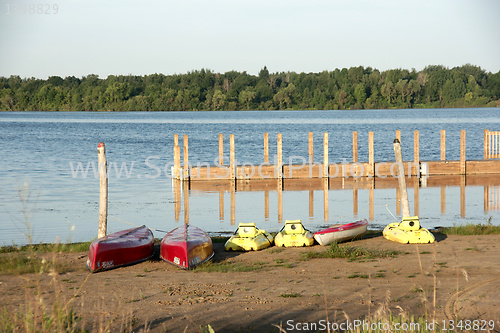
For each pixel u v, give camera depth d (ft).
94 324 32.07
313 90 638.53
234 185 115.55
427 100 602.85
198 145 212.02
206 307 35.96
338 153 181.98
